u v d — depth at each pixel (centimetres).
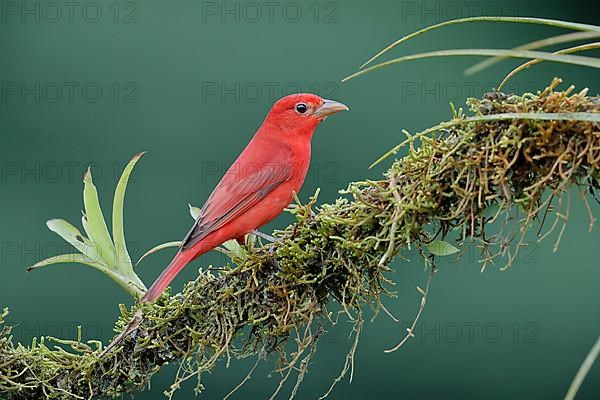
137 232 1330
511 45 1359
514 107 598
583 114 529
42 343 736
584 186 593
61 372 730
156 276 1318
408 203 632
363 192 662
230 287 705
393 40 1363
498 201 621
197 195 1342
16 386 719
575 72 1356
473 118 573
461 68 1357
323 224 669
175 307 719
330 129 1351
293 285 689
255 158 899
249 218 877
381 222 648
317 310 694
